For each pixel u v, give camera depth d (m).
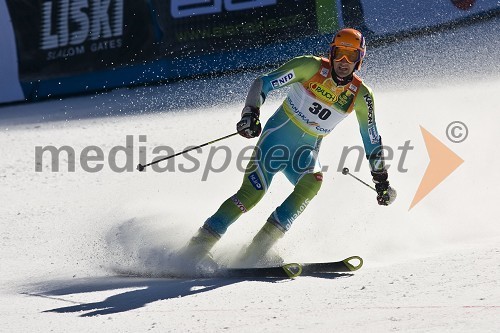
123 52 45.78
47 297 14.00
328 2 42.28
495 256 13.55
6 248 19.02
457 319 9.55
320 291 12.65
